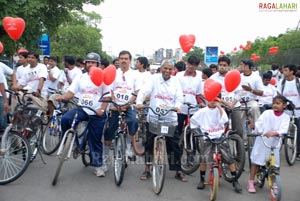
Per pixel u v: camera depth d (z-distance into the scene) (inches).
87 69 229.5
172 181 233.1
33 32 553.6
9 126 216.2
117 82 248.5
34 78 284.5
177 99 221.9
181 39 315.3
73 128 219.3
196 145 231.3
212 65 360.2
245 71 279.0
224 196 207.6
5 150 211.6
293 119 288.0
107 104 227.8
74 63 353.7
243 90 276.4
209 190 217.0
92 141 231.8
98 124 227.6
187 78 262.1
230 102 260.7
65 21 648.4
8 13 455.2
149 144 227.8
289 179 245.6
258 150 211.5
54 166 251.6
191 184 227.9
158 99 221.5
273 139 207.2
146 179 232.7
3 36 520.7
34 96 252.1
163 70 220.1
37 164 254.5
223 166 228.7
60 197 194.9
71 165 255.9
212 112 213.5
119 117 234.1
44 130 279.4
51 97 277.3
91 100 223.6
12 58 558.3
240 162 213.6
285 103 209.2
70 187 211.3
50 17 613.6
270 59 912.9
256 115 274.4
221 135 213.5
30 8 474.9
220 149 211.5
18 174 209.8
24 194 196.9
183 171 240.2
